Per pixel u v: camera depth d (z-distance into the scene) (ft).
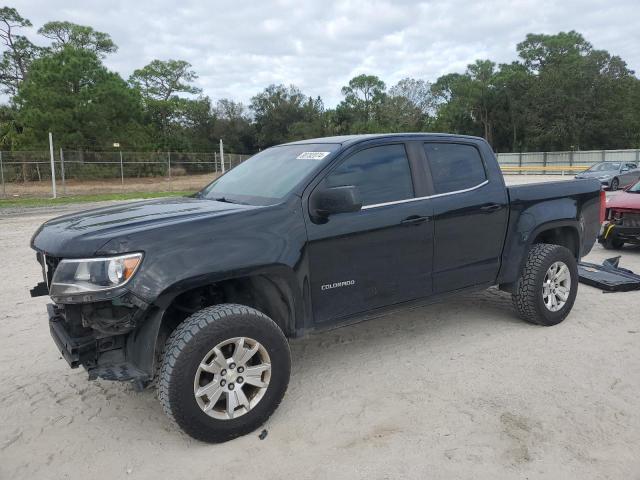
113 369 10.21
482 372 13.29
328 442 10.37
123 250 9.70
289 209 11.66
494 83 217.97
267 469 9.57
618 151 144.77
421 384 12.73
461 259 14.70
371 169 13.19
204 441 10.34
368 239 12.66
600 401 11.66
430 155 14.37
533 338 15.52
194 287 10.18
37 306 19.97
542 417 11.03
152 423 11.39
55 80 143.64
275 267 11.02
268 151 15.48
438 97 275.18
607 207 29.50
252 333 10.57
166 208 12.34
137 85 237.86
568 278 16.63
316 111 280.10
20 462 10.01
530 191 16.28
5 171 92.79
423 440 10.30
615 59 207.72
